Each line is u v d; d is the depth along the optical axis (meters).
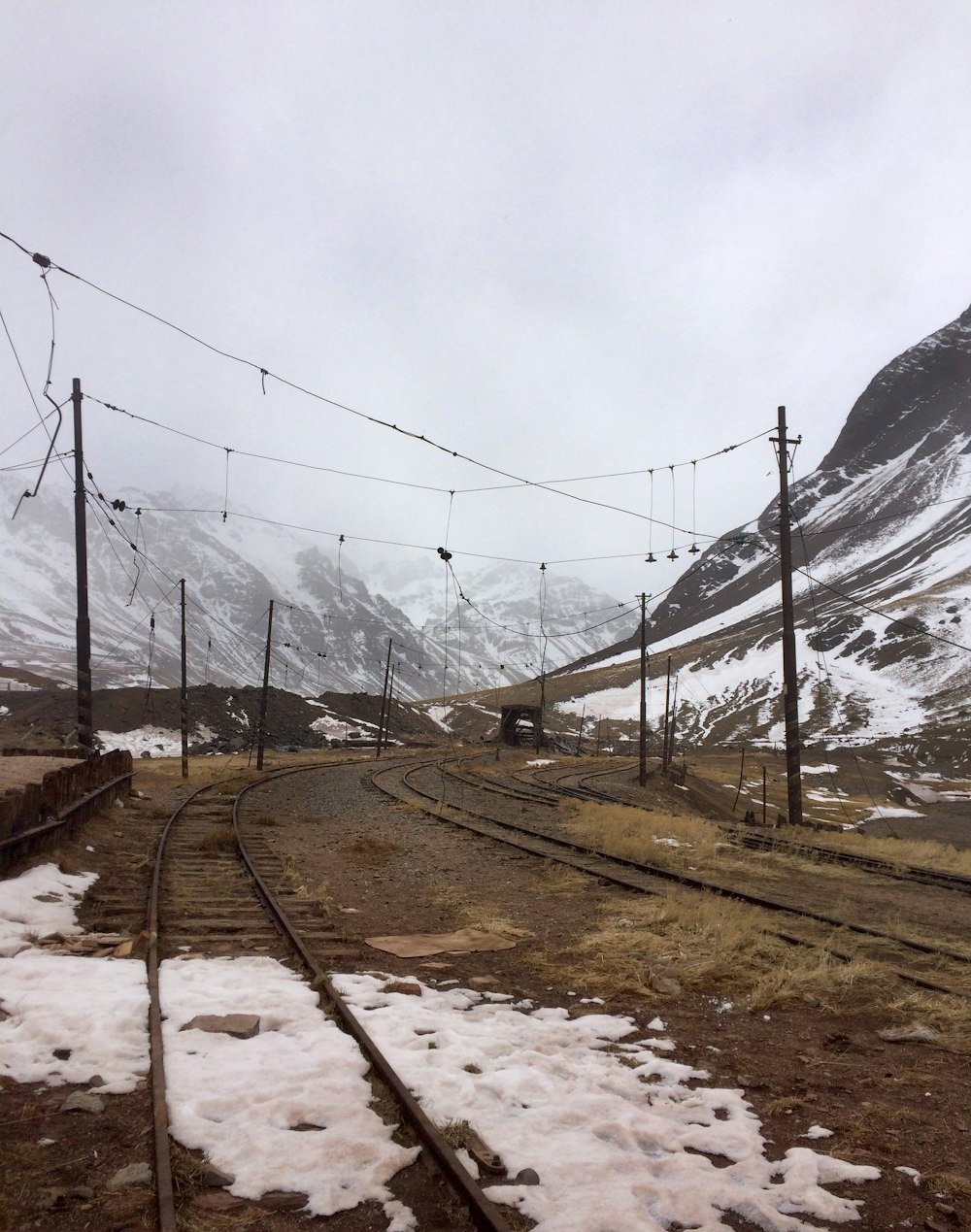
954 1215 3.42
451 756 53.72
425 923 8.70
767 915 9.44
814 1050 5.34
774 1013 6.12
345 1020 5.34
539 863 12.46
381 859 12.66
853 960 7.39
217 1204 3.33
